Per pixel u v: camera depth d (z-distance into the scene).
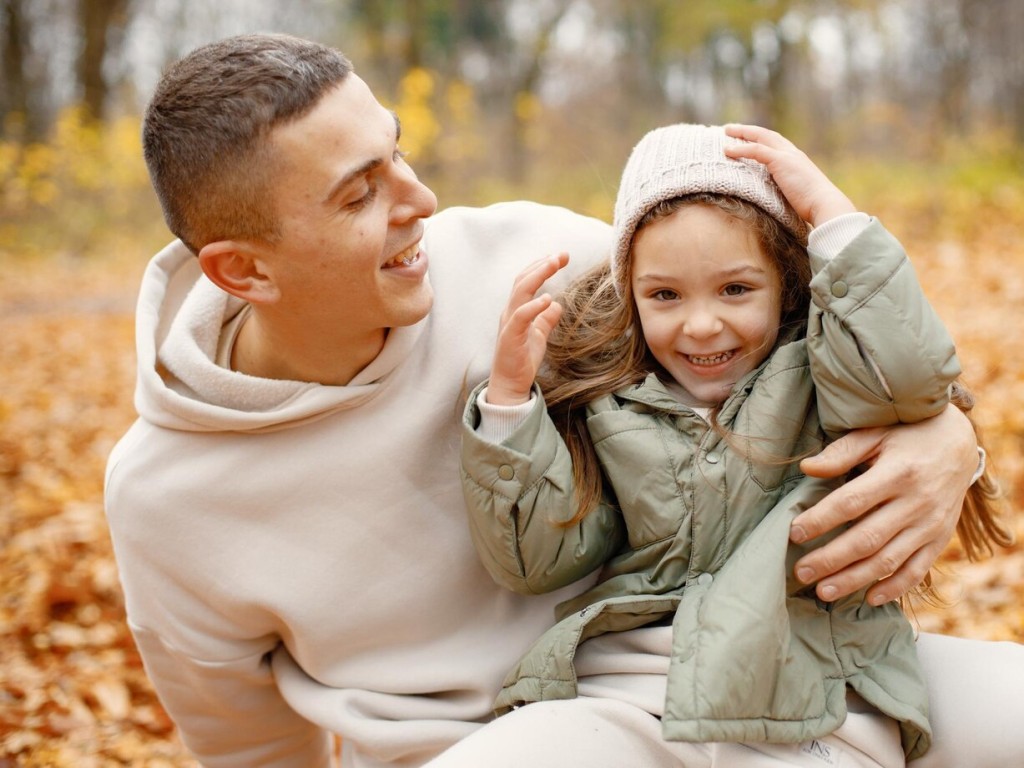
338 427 1.71
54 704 2.78
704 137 1.68
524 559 1.65
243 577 1.71
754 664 1.43
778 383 1.62
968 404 1.74
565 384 1.77
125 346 7.42
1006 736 1.56
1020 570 3.13
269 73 1.50
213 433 1.70
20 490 4.50
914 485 1.51
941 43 16.53
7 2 16.00
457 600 1.80
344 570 1.73
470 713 1.79
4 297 9.56
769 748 1.48
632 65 21.86
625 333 1.79
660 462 1.63
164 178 1.59
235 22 20.25
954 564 3.23
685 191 1.61
